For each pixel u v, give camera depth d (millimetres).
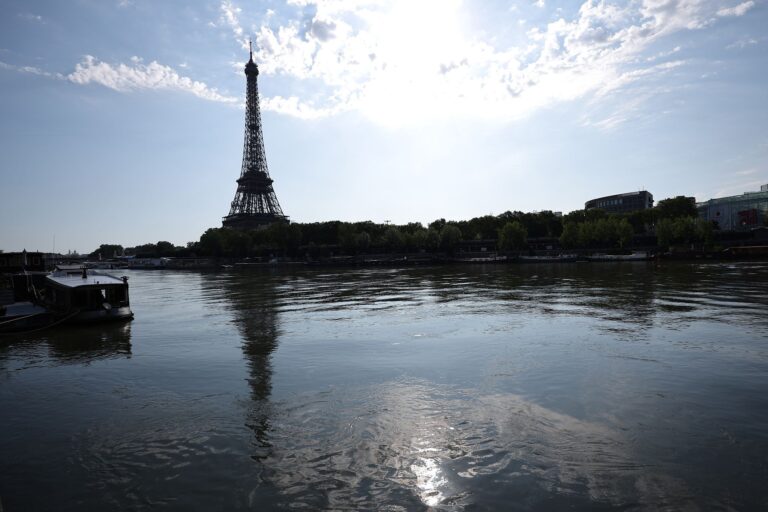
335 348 26266
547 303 42031
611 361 21672
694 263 112125
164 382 20875
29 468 13109
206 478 12133
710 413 15227
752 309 34969
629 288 52906
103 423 16234
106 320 38312
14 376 23031
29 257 52688
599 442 13391
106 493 11672
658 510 10156
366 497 11000
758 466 11812
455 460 12586
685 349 23500
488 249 198750
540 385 18516
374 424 15148
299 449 13555
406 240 184750
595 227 165125
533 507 10383
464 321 33812
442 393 17938
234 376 21297
